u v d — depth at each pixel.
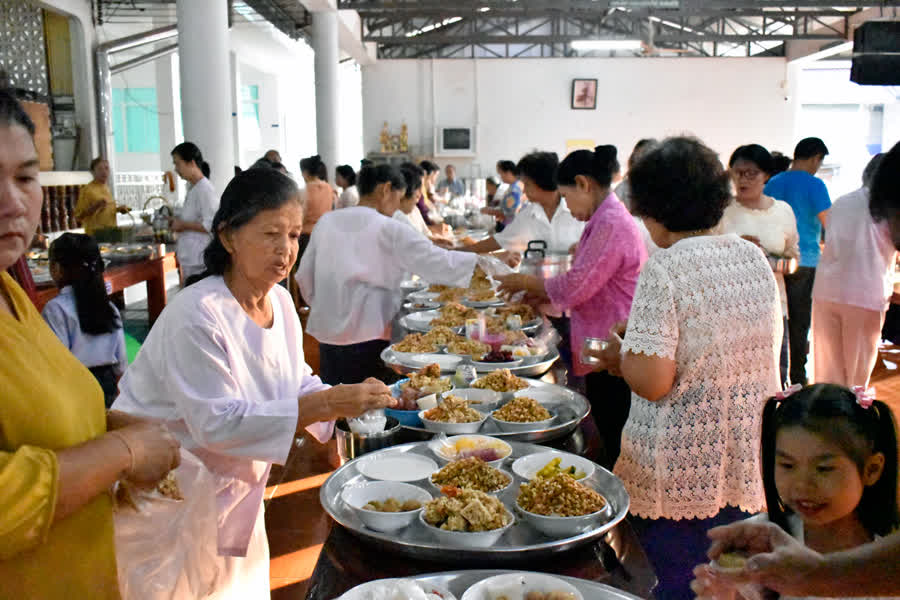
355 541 1.36
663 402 1.56
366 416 1.80
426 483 1.57
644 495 1.59
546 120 14.45
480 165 14.58
